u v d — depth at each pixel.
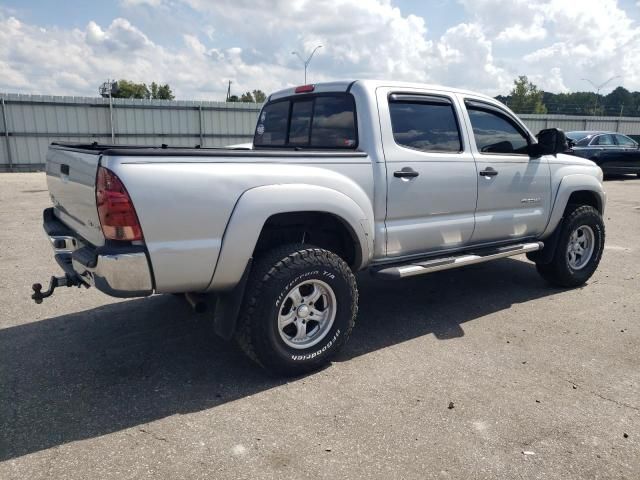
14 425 2.89
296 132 4.54
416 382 3.42
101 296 5.12
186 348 3.95
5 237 7.78
